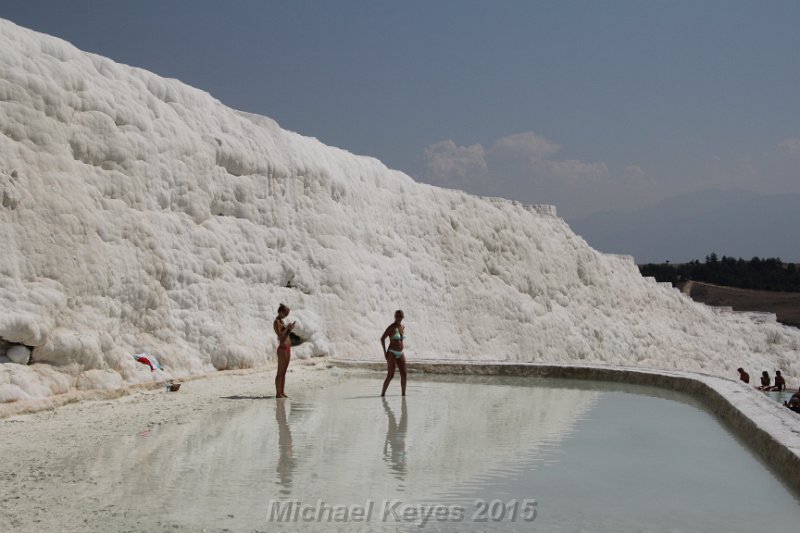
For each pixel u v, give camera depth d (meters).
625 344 31.14
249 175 16.81
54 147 11.45
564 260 30.80
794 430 7.45
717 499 5.70
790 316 77.06
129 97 13.65
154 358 12.27
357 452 7.23
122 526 4.84
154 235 13.27
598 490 5.92
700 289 90.12
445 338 22.56
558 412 10.30
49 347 10.10
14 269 10.14
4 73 11.00
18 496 5.54
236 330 14.81
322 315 17.97
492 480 6.20
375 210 22.00
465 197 27.38
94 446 7.39
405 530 4.86
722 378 13.11
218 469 6.45
